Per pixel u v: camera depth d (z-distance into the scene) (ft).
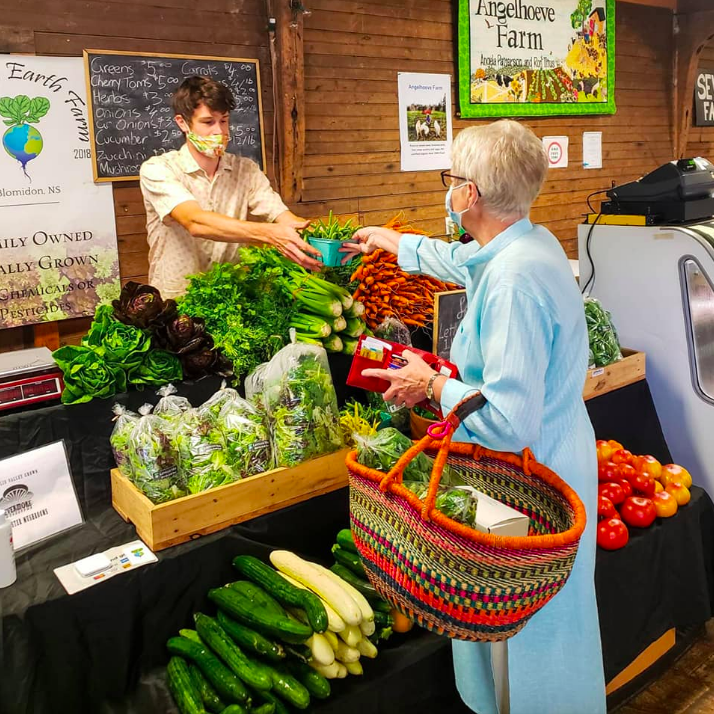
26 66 8.45
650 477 8.48
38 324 9.14
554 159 15.25
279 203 9.57
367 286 8.80
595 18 15.14
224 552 6.43
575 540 4.65
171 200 8.41
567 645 5.85
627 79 16.53
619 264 10.57
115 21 9.04
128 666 6.01
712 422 10.05
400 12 11.94
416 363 5.74
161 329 7.22
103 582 5.74
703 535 8.99
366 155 11.92
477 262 5.64
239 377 7.73
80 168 9.05
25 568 5.99
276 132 10.71
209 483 6.33
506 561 4.45
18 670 5.40
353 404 8.03
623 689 8.27
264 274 8.07
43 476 6.47
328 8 10.98
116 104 9.18
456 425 4.95
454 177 5.53
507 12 13.44
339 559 6.73
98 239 9.35
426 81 12.53
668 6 16.92
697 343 10.01
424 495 5.23
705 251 9.46
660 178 10.02
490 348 5.19
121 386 7.08
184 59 9.63
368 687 5.92
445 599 4.62
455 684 6.72
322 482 6.95
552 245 5.62
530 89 14.23
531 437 5.16
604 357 9.54
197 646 5.96
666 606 8.42
